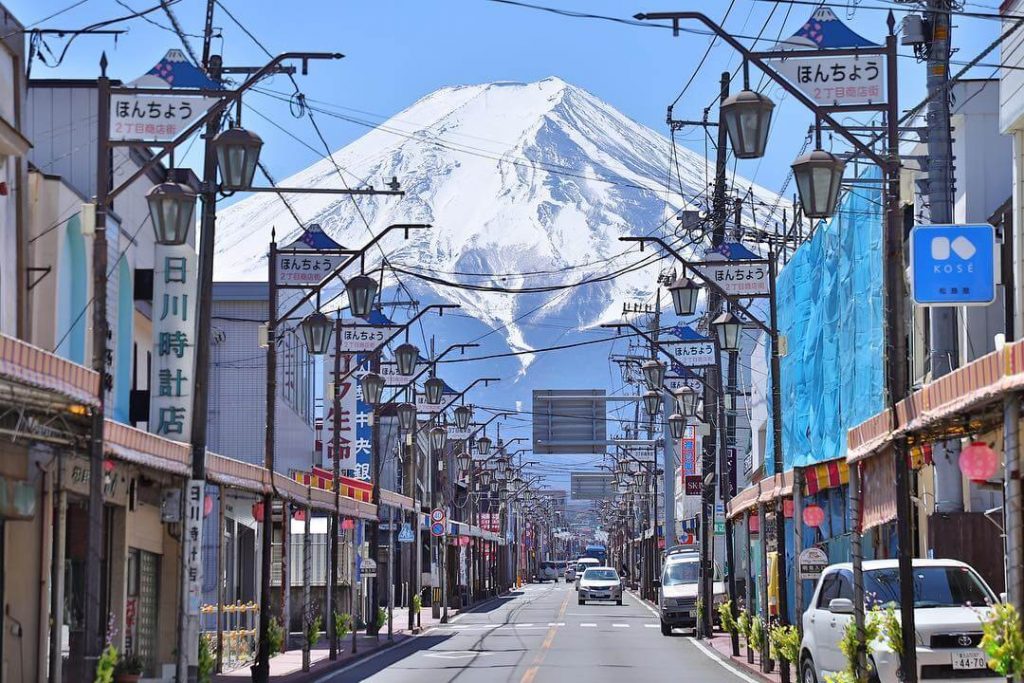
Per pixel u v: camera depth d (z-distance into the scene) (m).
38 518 27.97
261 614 35.56
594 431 91.75
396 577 95.62
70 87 38.88
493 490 131.88
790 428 55.94
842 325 47.16
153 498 34.75
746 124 19.72
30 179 32.47
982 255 23.91
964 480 34.94
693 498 84.94
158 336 32.81
